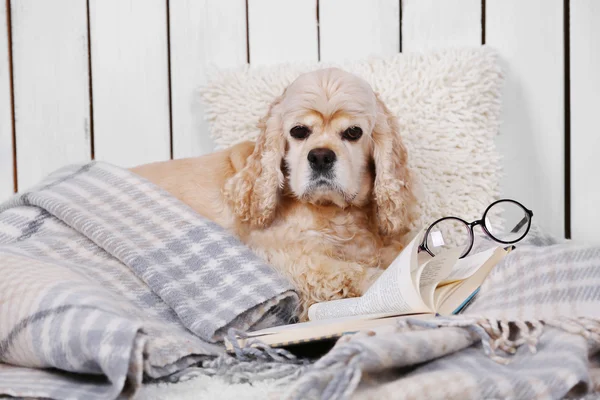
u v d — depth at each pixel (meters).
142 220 1.81
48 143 2.86
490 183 2.31
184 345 1.29
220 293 1.62
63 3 2.84
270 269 1.72
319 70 2.09
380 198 2.08
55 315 1.26
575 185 2.57
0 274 1.44
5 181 2.88
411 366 1.09
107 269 1.72
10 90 2.87
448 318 1.20
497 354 1.15
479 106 2.37
